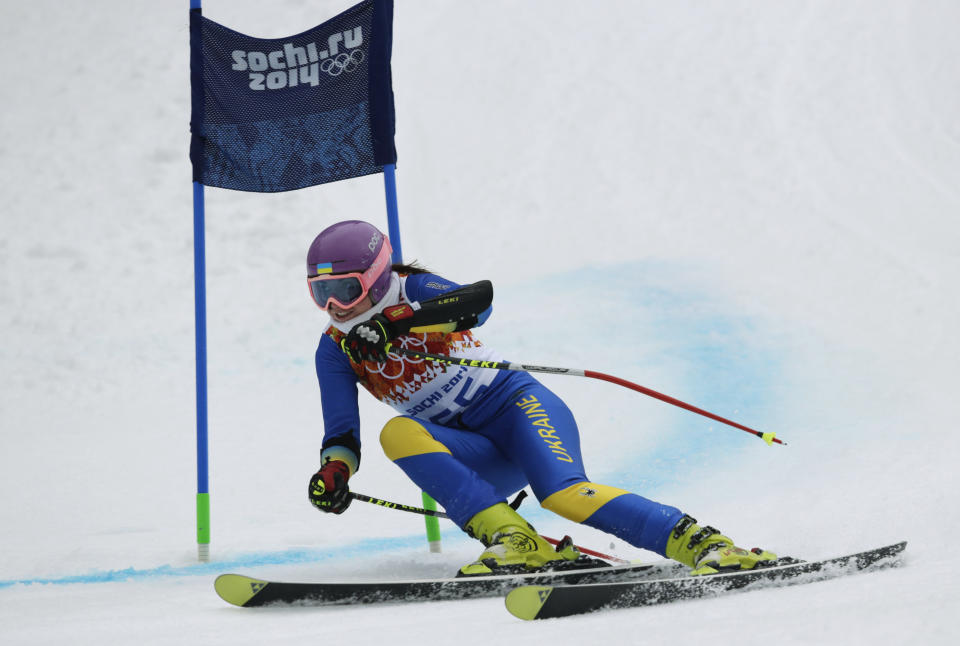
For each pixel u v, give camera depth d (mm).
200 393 18484
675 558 11148
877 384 28531
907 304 38125
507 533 11797
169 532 21000
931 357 31359
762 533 14812
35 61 63250
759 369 31688
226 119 19609
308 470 26969
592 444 25938
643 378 31906
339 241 12617
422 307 12477
